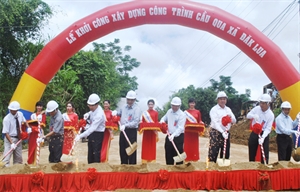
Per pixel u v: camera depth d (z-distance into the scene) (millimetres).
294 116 8055
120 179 5672
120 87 30875
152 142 7379
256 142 6566
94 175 5547
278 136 6766
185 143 7805
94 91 21125
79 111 19781
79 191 5492
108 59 31203
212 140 6508
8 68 14773
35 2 14227
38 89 8188
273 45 8078
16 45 14492
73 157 5809
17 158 6715
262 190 5637
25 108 8023
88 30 8141
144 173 5703
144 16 8141
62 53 8242
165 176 5645
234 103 31875
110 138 7695
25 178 5434
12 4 13328
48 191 5422
